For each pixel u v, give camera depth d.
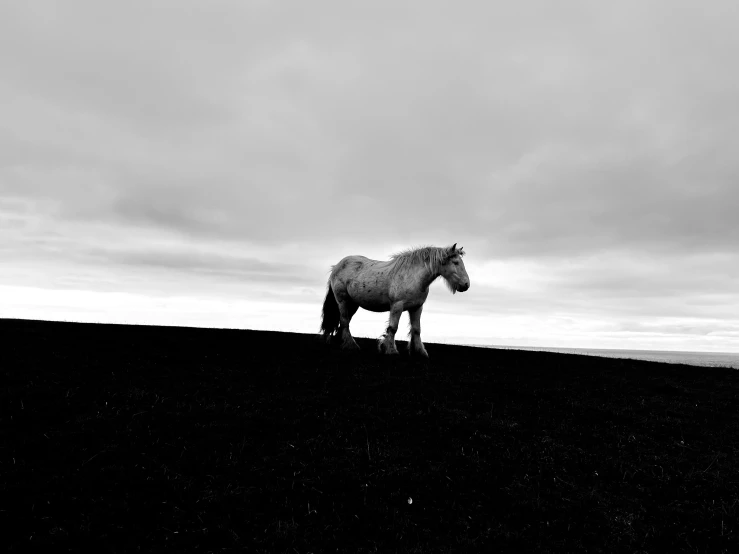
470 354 16.44
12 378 8.26
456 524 5.21
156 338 13.52
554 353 20.16
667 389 12.30
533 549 4.91
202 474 5.62
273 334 17.52
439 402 8.80
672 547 5.16
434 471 6.24
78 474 5.29
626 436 8.21
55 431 6.30
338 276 14.60
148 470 5.55
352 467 6.14
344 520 5.04
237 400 8.13
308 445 6.60
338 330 15.38
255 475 5.71
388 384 9.77
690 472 6.92
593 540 5.19
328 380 9.92
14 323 14.59
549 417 8.78
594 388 11.62
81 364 9.70
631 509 5.90
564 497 6.01
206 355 11.84
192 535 4.51
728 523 5.62
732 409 10.68
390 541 4.80
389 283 13.11
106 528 4.46
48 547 4.11
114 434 6.34
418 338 13.66
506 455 6.93
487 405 9.02
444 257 12.53
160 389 8.44
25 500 4.71
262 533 4.66
